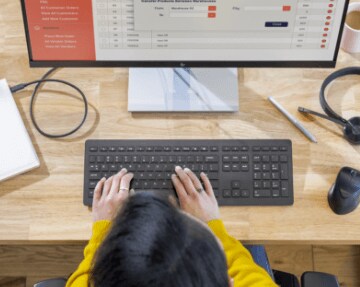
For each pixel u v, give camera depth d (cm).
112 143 139
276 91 149
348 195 131
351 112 147
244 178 136
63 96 147
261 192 135
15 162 137
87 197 135
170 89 146
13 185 136
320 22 132
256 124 144
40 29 133
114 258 79
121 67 141
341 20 132
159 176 136
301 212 135
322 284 131
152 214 83
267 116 146
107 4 129
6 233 132
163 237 80
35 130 143
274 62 139
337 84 150
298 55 138
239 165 137
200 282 80
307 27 133
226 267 86
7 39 153
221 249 86
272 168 137
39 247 199
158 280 77
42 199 135
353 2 153
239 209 135
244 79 150
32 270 198
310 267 198
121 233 81
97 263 81
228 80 147
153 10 130
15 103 144
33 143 141
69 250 199
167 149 138
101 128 143
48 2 128
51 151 140
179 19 131
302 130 143
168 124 144
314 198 136
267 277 122
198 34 134
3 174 135
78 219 133
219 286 83
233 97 145
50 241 132
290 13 131
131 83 146
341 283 197
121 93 148
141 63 139
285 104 147
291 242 133
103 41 135
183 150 138
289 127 144
